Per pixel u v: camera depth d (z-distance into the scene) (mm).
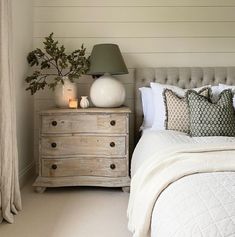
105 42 3506
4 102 2258
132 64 3531
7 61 2268
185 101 2896
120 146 3004
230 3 3471
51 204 2730
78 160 3016
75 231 2227
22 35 3104
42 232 2205
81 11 3477
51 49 3141
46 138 2982
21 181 3170
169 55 3521
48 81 3502
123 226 2311
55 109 3025
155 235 1300
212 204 1137
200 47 3516
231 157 1693
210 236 989
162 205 1350
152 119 3174
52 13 3471
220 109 2721
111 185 2994
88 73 3172
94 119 2988
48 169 3004
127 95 3549
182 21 3492
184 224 1098
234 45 3516
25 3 3180
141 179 1736
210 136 2674
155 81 3406
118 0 3469
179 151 1807
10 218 2344
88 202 2787
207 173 1472
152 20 3492
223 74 3404
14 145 2441
